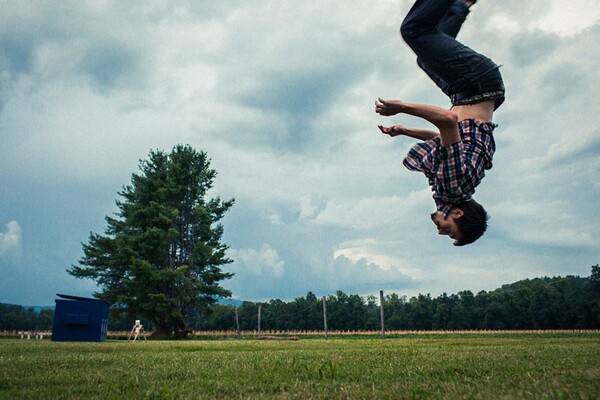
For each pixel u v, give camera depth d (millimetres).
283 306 101750
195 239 39125
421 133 3502
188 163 39906
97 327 15320
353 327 99812
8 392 2334
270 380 2834
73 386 2582
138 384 2666
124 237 35719
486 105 3033
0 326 89375
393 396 2113
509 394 2051
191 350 7473
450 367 3334
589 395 1953
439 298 99625
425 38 3059
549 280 103750
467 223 2924
